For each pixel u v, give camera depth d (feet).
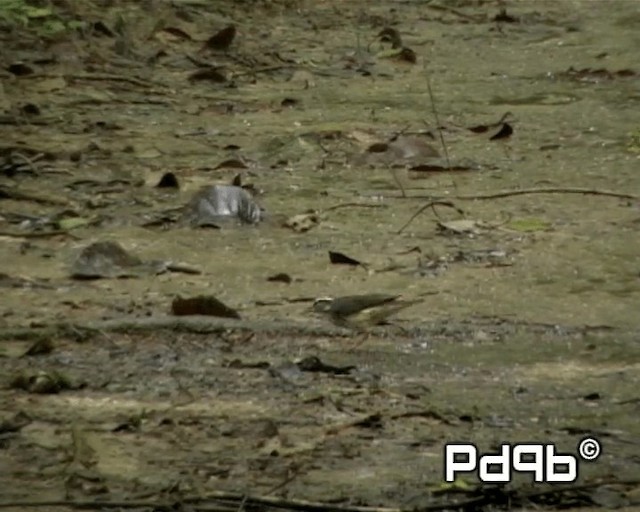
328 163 86.58
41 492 46.32
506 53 120.37
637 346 59.52
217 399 53.62
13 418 51.85
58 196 79.05
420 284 66.33
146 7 123.44
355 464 48.49
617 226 75.51
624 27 130.31
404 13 134.62
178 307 61.21
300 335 59.72
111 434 50.62
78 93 100.07
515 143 91.56
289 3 132.05
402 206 78.48
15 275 67.00
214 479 47.24
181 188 81.20
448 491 46.55
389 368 56.85
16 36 109.91
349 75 110.93
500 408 53.31
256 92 104.63
